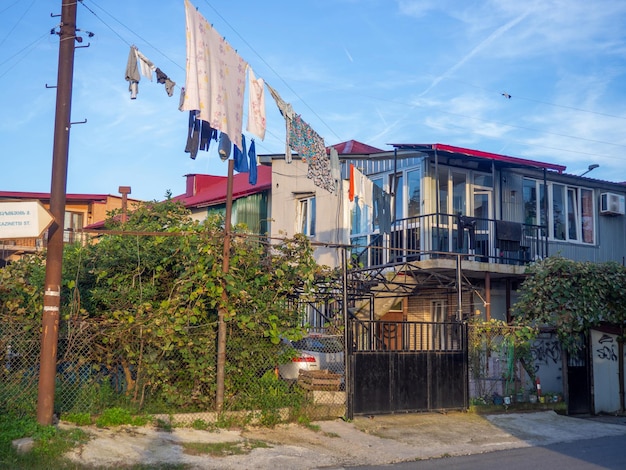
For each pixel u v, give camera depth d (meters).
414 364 12.34
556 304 14.34
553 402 13.98
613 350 15.01
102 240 12.27
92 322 9.97
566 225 19.44
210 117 9.48
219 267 10.71
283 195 20.88
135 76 8.64
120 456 8.29
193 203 23.70
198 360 10.52
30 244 17.61
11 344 9.34
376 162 18.22
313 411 11.23
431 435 10.95
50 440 8.30
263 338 11.01
